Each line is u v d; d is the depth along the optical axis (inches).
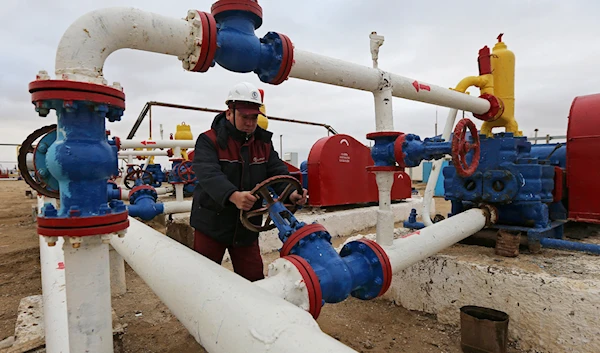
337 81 82.3
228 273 53.0
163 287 56.5
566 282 83.0
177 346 95.6
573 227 145.6
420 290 108.7
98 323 48.3
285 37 71.6
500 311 86.9
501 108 133.7
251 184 81.6
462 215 106.0
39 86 41.1
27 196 567.8
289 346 35.1
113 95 45.2
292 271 57.4
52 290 71.2
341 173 217.2
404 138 84.1
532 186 103.6
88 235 44.2
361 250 72.9
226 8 64.2
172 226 199.8
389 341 94.8
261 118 235.3
